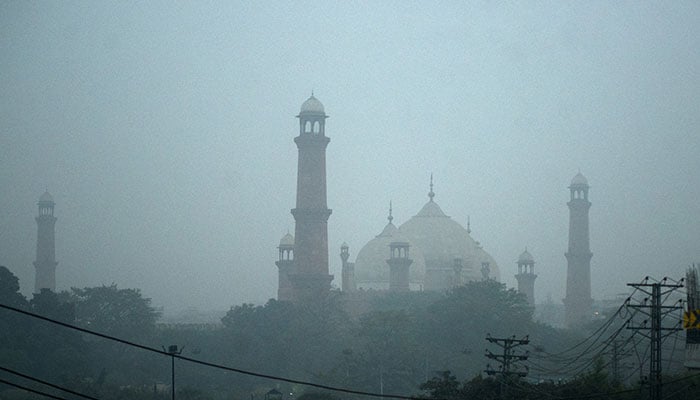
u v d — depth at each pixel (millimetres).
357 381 169000
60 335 179000
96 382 161125
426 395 163000
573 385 110312
